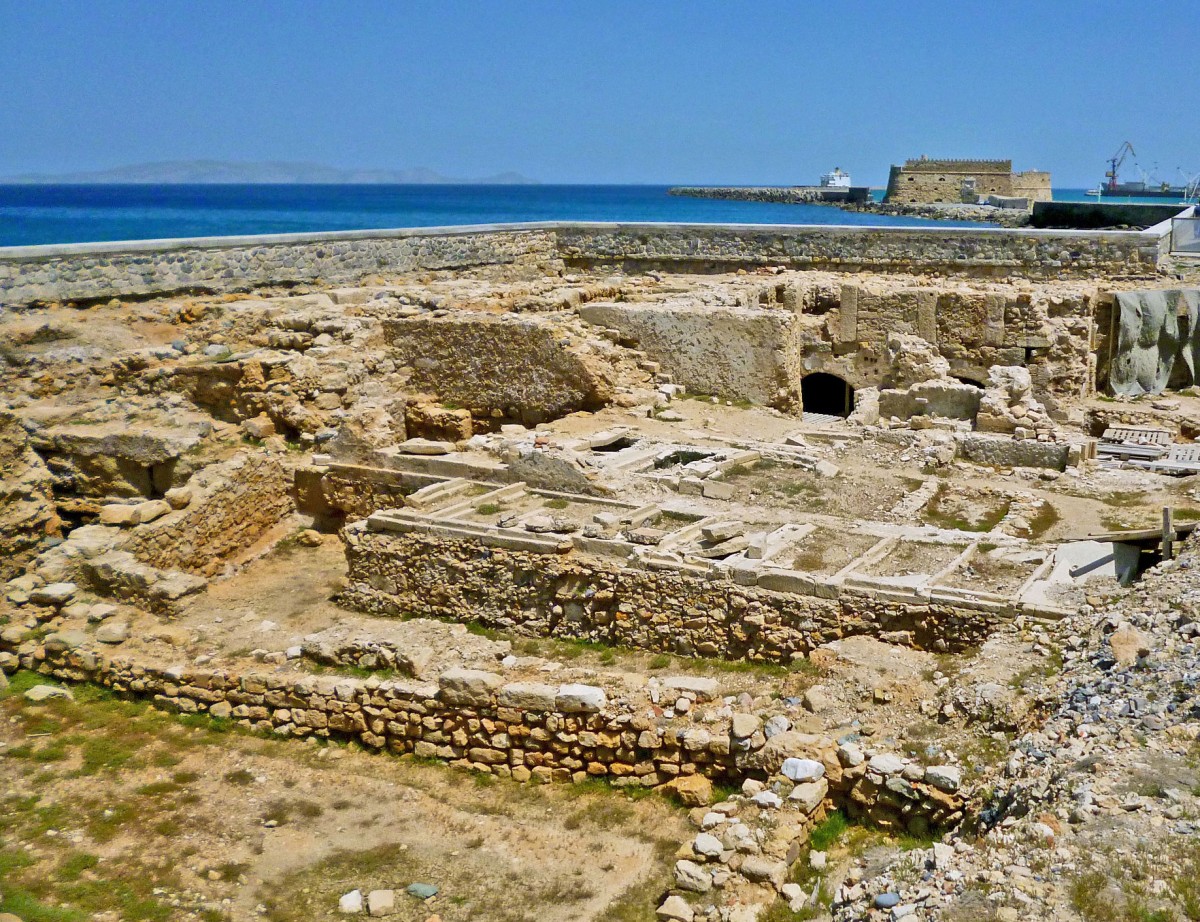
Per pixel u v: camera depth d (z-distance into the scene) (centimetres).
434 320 2353
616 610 1462
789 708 1181
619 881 1064
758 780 1117
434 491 1742
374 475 1925
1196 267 3116
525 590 1528
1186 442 2278
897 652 1248
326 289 2795
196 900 1051
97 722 1409
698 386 2420
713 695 1248
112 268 2372
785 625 1362
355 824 1186
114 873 1092
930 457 1975
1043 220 5656
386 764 1309
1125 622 1138
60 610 1606
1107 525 1661
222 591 1756
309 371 2105
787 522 1598
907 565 1426
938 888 791
